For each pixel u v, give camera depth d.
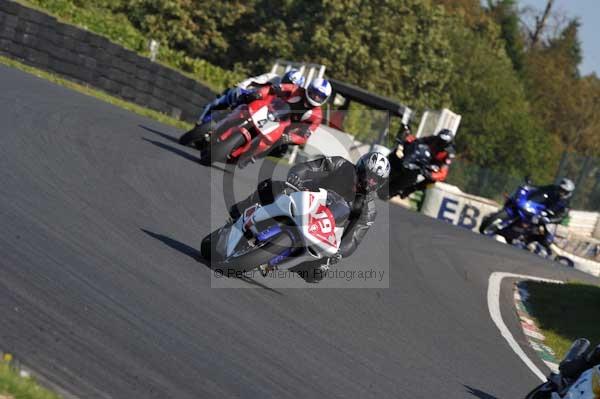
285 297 22.80
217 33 118.62
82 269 18.14
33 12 61.56
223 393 14.29
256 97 38.12
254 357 16.73
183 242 24.52
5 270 16.23
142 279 19.12
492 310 32.69
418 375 19.91
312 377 16.88
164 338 15.88
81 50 63.22
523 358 26.22
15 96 39.44
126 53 64.38
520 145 151.25
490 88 150.00
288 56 113.75
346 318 23.05
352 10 114.31
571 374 17.81
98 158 31.89
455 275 37.25
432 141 53.41
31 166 26.48
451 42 149.62
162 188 31.08
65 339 14.09
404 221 48.66
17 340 13.34
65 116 38.97
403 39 117.06
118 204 26.00
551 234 62.84
